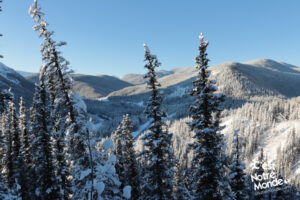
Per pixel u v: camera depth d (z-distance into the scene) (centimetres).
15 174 2459
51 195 1808
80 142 1161
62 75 1277
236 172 1925
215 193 1462
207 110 1472
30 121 2102
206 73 1498
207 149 1462
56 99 1295
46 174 1808
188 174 2494
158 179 1622
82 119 852
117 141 2581
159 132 1627
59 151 1819
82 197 607
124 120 2573
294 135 12175
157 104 1627
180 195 2264
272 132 14175
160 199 1611
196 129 1534
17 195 781
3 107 873
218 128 1497
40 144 1833
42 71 1262
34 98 1816
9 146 2500
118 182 620
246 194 2019
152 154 1628
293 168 10406
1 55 848
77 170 1109
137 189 2370
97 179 571
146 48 1581
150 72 1594
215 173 1482
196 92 1559
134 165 2458
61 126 1302
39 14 1196
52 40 1238
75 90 1297
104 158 822
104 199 638
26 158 2548
